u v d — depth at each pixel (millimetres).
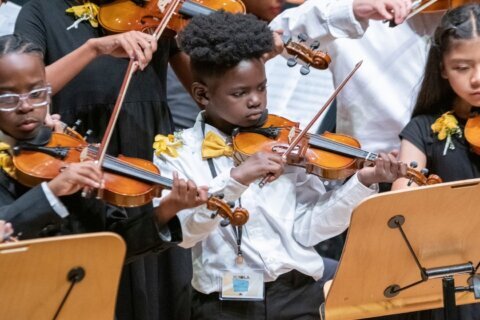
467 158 5852
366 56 6797
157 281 6156
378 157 5203
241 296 5285
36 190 4656
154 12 6008
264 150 5312
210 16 5445
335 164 5348
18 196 4910
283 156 5176
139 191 4934
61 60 5625
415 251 4895
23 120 4910
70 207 5008
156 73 6207
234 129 5402
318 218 5387
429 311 5949
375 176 5223
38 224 4641
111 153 6043
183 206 4820
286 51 6000
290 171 5516
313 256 5457
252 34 5312
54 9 6012
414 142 5965
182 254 6188
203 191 4805
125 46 5543
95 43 5625
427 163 5957
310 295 5453
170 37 6184
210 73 5363
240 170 5055
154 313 6121
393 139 6871
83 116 6004
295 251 5410
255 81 5344
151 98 6152
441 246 4914
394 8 6211
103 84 6020
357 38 6441
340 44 6758
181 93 7684
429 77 6027
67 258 4191
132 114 6070
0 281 4117
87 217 5039
